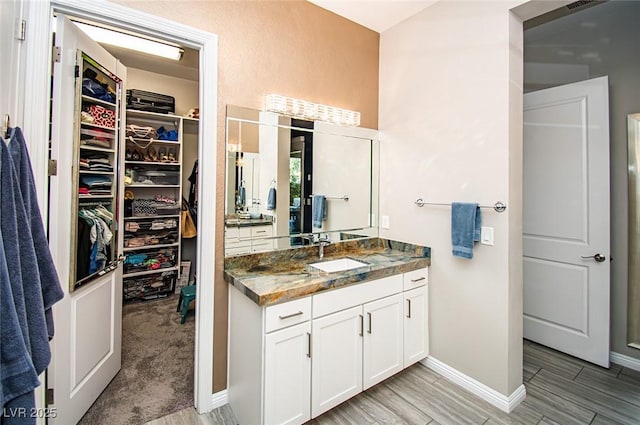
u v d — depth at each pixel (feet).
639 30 7.33
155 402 6.30
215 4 6.03
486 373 6.43
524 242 9.11
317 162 7.70
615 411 6.05
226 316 6.28
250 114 6.53
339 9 7.72
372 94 8.79
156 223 12.23
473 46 6.58
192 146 13.69
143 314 10.85
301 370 5.29
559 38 8.69
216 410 6.11
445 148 7.16
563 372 7.43
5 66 3.83
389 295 6.64
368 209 8.77
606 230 7.53
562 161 8.27
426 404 6.27
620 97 7.65
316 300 5.47
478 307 6.56
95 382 6.24
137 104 11.68
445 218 7.20
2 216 3.26
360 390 6.14
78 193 5.60
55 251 5.09
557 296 8.45
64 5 4.75
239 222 6.50
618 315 7.79
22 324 3.36
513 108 6.10
